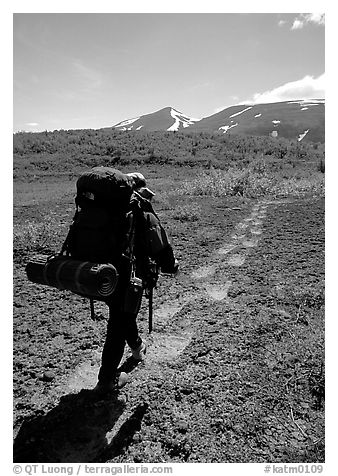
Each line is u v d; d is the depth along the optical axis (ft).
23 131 133.28
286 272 20.34
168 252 11.48
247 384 11.26
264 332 14.14
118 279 10.34
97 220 10.09
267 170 76.33
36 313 16.26
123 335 10.93
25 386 11.50
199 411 10.25
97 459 9.05
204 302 17.06
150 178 78.69
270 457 9.05
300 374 11.68
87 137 124.88
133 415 10.20
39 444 9.43
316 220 32.71
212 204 44.27
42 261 10.38
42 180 79.36
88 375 12.07
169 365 12.35
